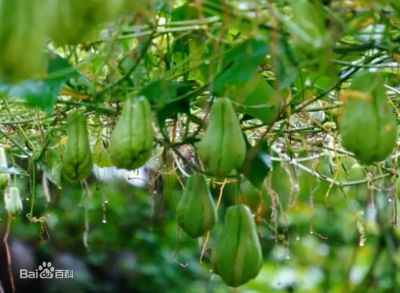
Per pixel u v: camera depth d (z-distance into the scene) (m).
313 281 9.14
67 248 9.98
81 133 3.62
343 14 3.36
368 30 3.63
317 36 3.24
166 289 10.06
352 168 4.32
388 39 3.42
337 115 4.00
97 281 10.66
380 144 3.36
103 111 3.72
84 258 10.12
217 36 3.47
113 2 2.94
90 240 9.95
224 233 3.65
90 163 3.63
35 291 9.73
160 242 10.07
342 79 3.60
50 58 3.45
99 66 3.55
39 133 4.15
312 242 8.97
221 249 3.63
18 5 2.89
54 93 3.46
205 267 9.73
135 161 3.42
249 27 3.34
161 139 3.90
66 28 2.92
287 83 3.37
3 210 7.09
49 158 4.27
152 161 4.18
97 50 3.72
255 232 3.65
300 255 9.09
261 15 3.29
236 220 3.63
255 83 3.62
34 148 4.14
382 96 3.36
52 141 4.29
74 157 3.61
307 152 4.25
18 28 2.89
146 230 9.88
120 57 3.68
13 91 3.44
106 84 3.67
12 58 2.90
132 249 10.22
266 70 3.72
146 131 3.42
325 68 3.39
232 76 3.43
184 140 3.71
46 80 3.47
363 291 8.05
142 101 3.42
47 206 4.23
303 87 3.59
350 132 3.37
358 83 3.37
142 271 10.09
